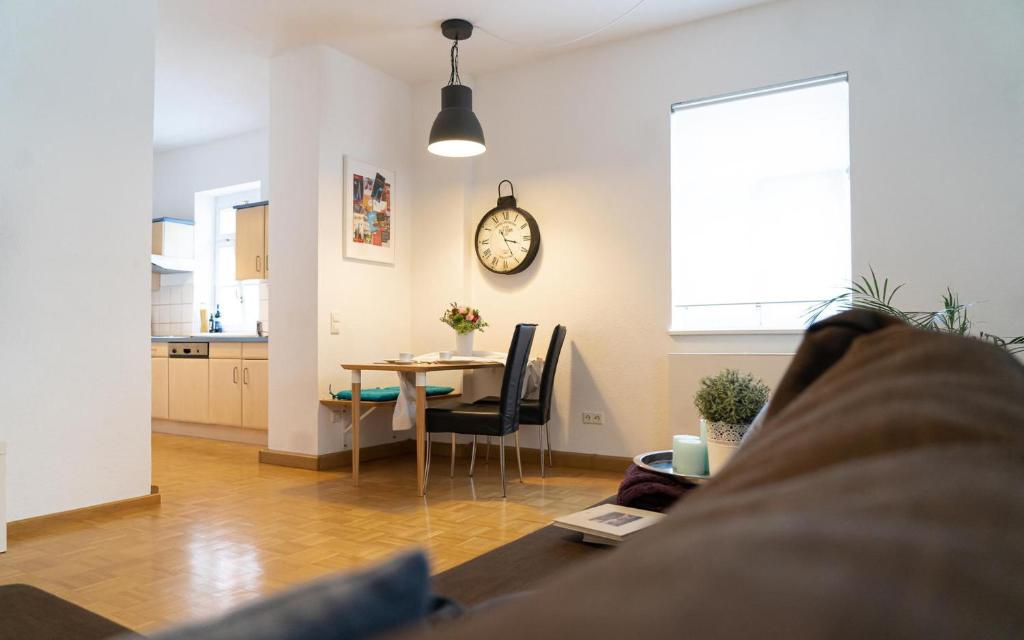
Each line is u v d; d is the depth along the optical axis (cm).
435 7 406
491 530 298
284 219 469
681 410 412
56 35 313
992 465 19
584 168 463
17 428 295
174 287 720
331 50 464
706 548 15
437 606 44
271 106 477
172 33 441
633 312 442
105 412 326
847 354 36
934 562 13
